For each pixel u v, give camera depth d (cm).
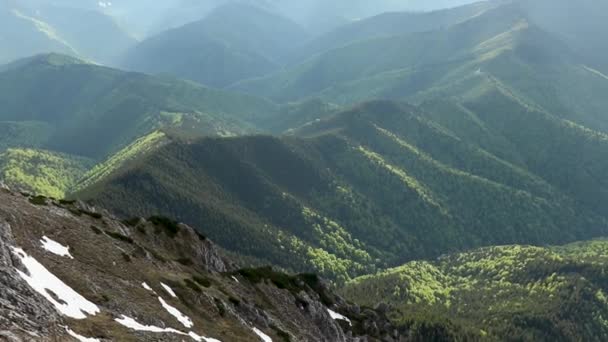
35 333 3712
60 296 4797
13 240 5300
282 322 10706
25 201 7244
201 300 7756
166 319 6031
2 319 3600
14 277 4328
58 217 7281
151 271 7525
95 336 4406
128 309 5572
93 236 7344
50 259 5591
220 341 6631
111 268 6581
